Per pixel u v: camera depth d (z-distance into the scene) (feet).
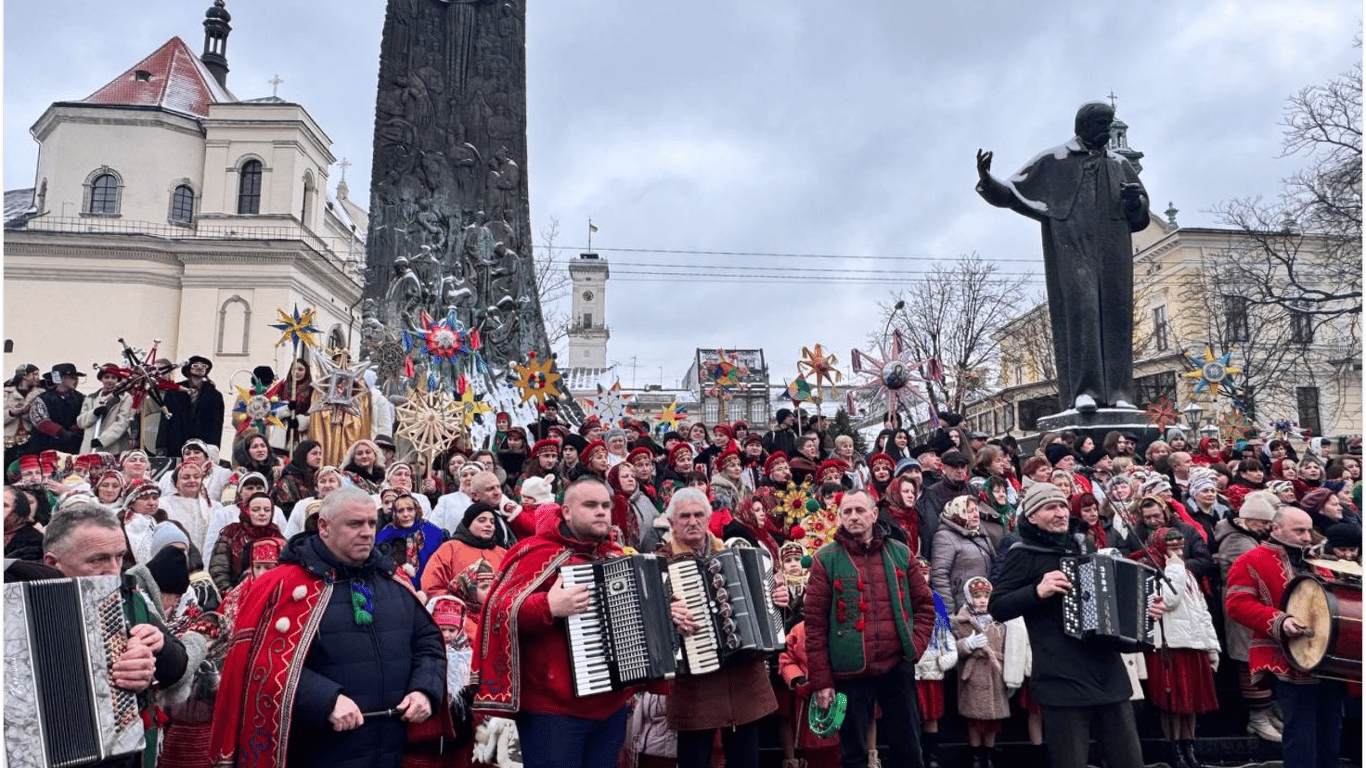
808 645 19.74
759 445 41.50
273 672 13.97
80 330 137.49
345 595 14.88
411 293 63.16
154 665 12.91
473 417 49.55
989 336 139.44
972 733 23.93
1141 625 17.74
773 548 26.37
